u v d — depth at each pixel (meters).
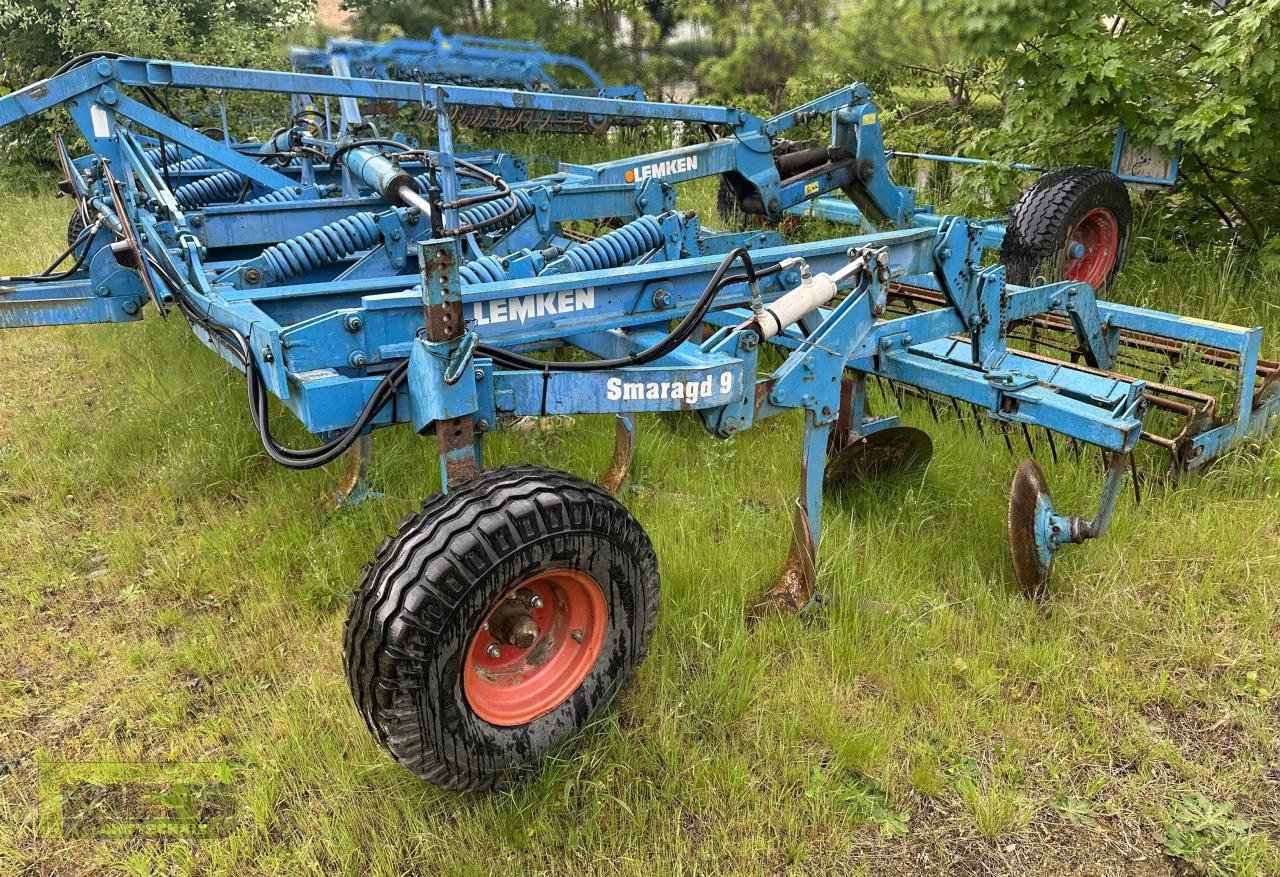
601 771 3.03
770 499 4.76
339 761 3.06
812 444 3.63
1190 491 4.53
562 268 4.41
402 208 5.19
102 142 5.40
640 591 3.07
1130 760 3.15
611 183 6.35
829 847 2.83
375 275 5.15
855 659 3.54
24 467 5.30
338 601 4.03
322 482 4.94
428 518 2.62
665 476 5.00
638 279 3.56
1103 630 3.71
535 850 2.79
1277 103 6.37
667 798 2.95
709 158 6.43
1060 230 6.34
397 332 3.29
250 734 3.27
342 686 3.46
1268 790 3.02
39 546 4.55
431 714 2.59
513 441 5.18
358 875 2.76
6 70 14.27
